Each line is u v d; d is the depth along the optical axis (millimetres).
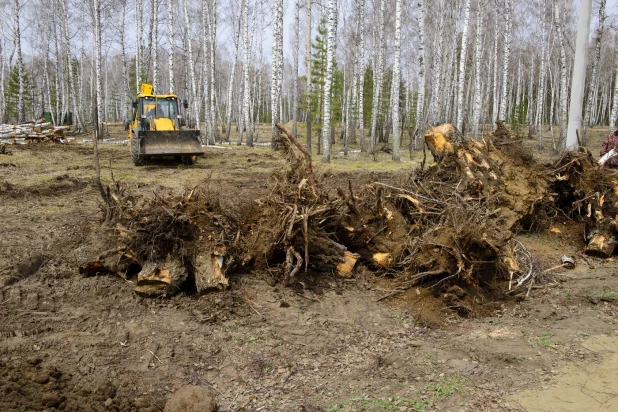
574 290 6477
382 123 37969
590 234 8305
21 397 3758
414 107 40812
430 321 5680
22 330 4926
